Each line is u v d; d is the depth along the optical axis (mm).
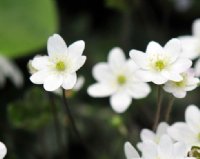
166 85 216
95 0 367
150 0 367
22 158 306
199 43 295
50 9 324
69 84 216
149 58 219
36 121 271
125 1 319
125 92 267
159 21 373
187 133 224
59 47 224
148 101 323
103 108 324
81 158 314
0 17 322
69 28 360
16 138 308
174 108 325
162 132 223
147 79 215
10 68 320
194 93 329
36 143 309
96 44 354
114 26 363
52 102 250
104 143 311
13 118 268
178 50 221
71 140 309
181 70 217
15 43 316
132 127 303
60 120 292
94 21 368
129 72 270
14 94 329
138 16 360
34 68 229
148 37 359
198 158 206
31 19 323
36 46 317
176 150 204
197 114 229
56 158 307
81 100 329
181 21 371
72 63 220
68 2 367
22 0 325
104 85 271
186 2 357
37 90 268
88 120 319
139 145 218
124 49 346
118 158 297
